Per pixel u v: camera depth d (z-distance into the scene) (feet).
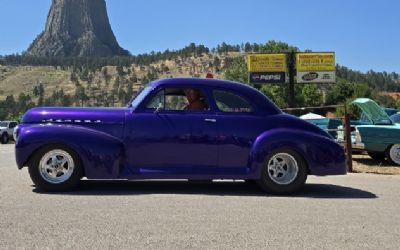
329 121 58.90
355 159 50.70
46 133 25.12
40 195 24.62
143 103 26.55
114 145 25.55
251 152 26.53
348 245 17.02
